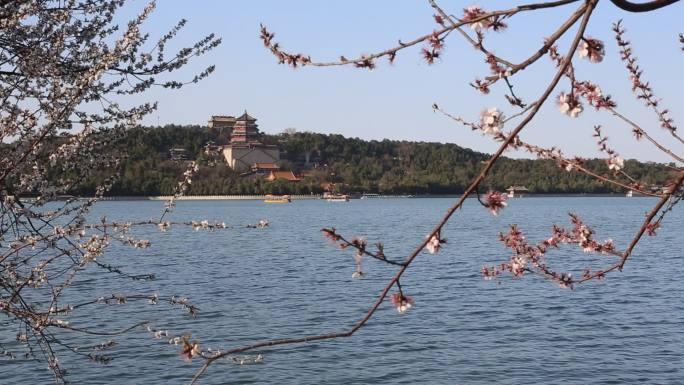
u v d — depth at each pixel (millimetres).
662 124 6906
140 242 8531
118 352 22406
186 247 67812
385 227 98438
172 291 36719
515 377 20422
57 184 8398
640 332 25984
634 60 6941
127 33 8219
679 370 20828
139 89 8945
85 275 40906
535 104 3367
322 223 110000
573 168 6473
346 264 50688
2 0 7957
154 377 20094
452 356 22734
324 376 20594
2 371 19609
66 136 8406
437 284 39250
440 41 3838
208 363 4152
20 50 8367
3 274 8250
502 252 58969
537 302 32625
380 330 26500
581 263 48531
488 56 3742
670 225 101438
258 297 35000
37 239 7984
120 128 8617
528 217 127625
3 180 7680
